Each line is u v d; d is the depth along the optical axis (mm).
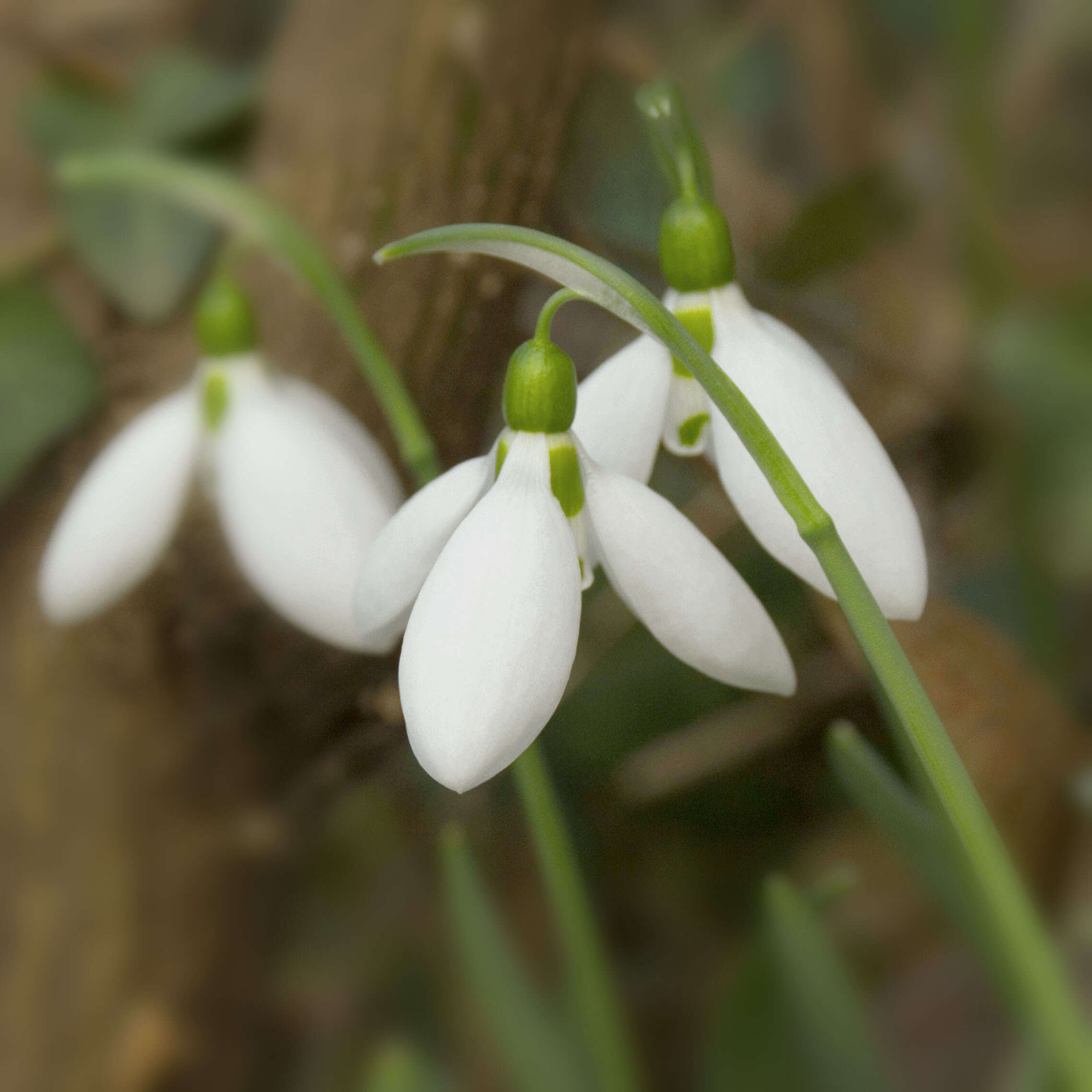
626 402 495
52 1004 579
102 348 576
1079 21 748
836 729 506
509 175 561
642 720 644
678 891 678
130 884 579
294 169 564
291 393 528
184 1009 588
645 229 583
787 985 527
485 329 560
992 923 503
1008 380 570
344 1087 645
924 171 677
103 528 525
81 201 570
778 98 755
